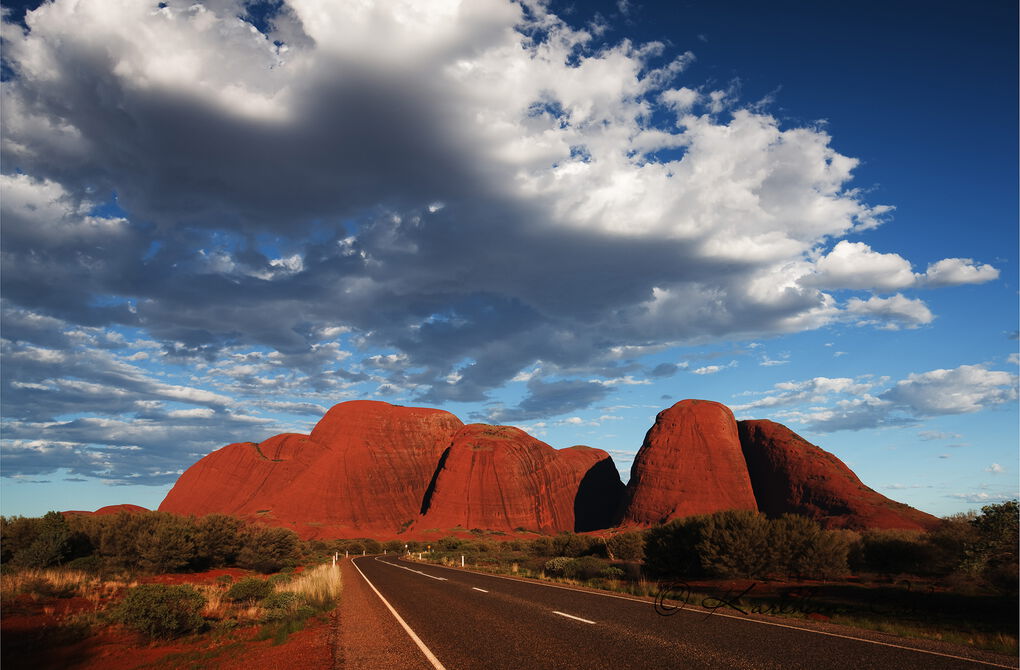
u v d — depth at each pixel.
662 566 26.53
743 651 8.71
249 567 38.97
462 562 39.22
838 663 7.91
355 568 39.12
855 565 25.98
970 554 19.55
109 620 15.35
